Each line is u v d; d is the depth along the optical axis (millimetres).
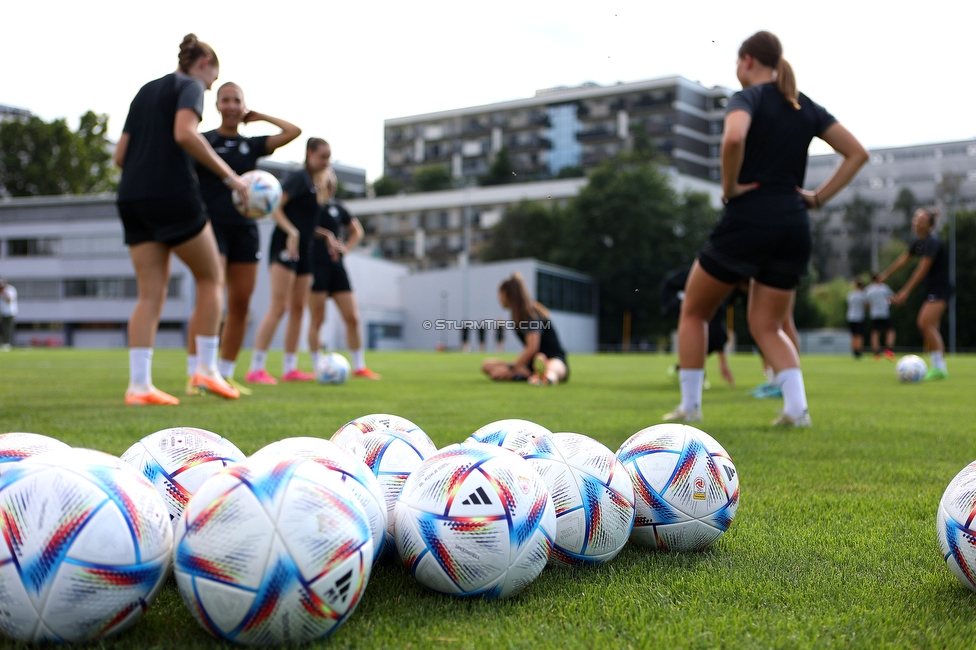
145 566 1573
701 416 5297
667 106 75125
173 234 5637
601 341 51969
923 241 11297
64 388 7477
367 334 45906
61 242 50719
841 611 1723
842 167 4945
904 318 45625
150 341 5812
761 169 4824
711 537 2203
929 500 2859
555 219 57969
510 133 79312
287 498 1534
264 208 6879
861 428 4996
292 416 5055
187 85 5434
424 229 74062
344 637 1555
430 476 1849
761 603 1769
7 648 1517
